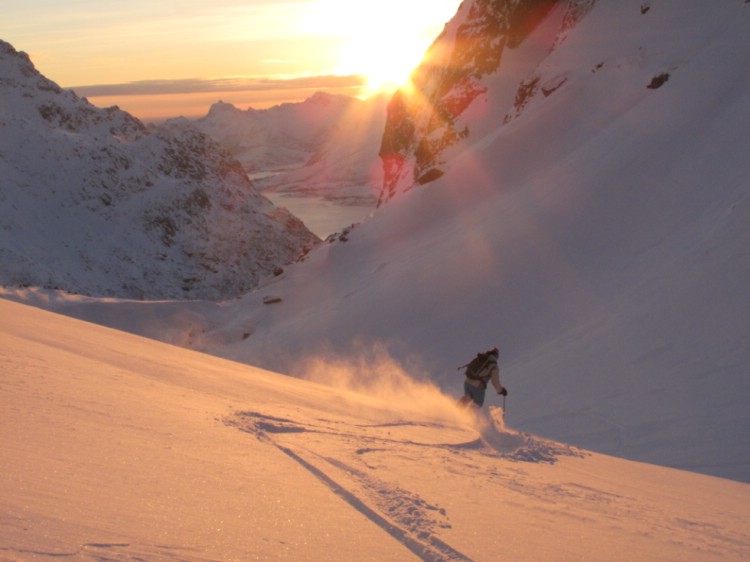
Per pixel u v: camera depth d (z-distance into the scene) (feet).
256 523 10.27
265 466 14.82
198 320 195.21
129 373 26.71
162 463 12.87
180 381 29.17
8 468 10.15
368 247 209.97
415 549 10.69
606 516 16.40
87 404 17.22
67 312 185.26
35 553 6.89
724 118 125.08
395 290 135.64
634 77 195.62
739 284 65.87
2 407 14.64
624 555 12.75
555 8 337.11
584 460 28.35
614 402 52.47
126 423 16.05
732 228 79.71
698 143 123.34
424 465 18.86
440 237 176.86
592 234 119.24
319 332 131.13
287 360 121.29
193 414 20.10
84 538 7.77
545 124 206.59
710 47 156.66
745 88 131.54
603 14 250.57
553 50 273.33
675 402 49.42
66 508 8.85
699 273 72.84
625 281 94.68
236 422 20.38
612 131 151.94
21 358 22.57
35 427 13.43
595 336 70.95
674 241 95.71
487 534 12.33
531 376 65.77
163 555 7.82
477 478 18.53
